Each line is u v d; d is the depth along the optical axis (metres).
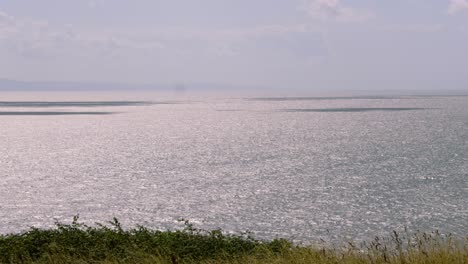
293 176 81.94
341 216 54.09
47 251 18.72
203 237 21.06
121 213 58.69
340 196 64.69
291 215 55.47
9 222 54.88
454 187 68.19
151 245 19.36
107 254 18.08
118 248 18.86
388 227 48.69
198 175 85.62
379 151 114.62
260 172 87.50
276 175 83.56
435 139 140.00
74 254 18.39
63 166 101.44
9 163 107.50
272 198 64.88
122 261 17.28
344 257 15.20
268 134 173.25
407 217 52.44
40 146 145.12
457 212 53.97
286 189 70.56
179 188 73.62
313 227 50.06
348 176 80.19
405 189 67.81
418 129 177.12
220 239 20.88
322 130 184.38
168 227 52.03
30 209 61.09
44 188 75.50
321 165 94.44
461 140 135.62
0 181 82.56
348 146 128.12
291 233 48.06
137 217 56.59
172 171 91.12
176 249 19.28
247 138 159.88
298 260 15.62
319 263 15.09
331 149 122.25
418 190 66.81
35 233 20.70
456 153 106.31
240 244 20.72
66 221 54.91
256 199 64.62
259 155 113.62
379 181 74.56
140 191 71.81
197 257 19.06
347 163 96.19
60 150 133.75
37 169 97.38
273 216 55.31
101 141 157.88
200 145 140.38
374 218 52.59
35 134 187.62
